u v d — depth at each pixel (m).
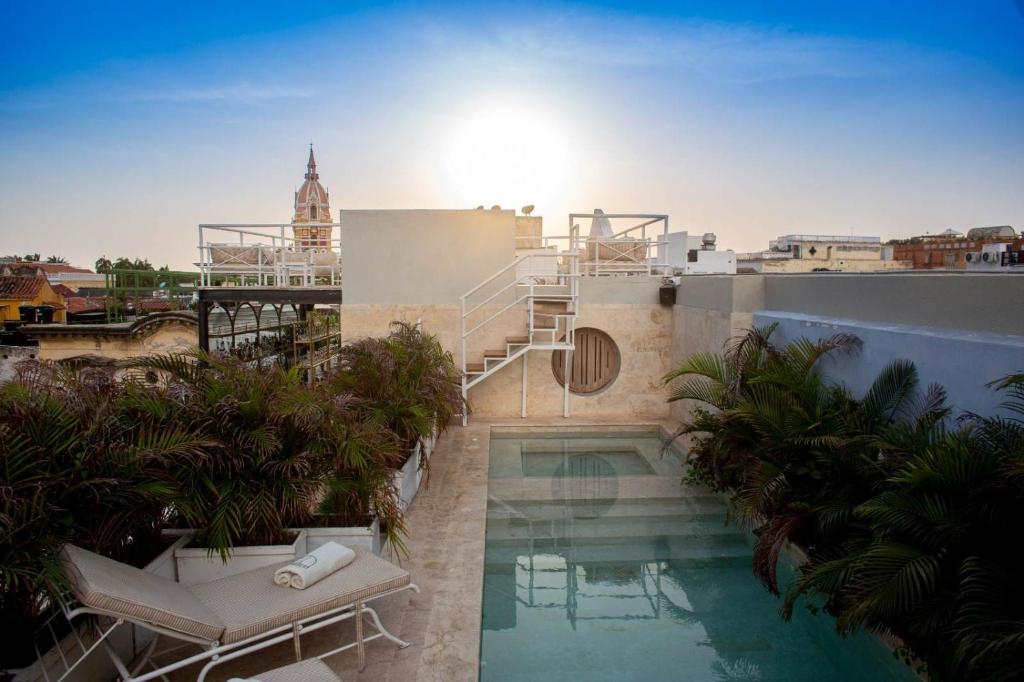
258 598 3.30
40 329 16.19
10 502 2.76
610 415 11.20
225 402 4.09
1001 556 3.41
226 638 3.01
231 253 12.40
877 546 3.54
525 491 7.44
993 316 4.66
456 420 10.59
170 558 3.89
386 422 6.35
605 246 13.14
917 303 5.43
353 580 3.52
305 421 4.30
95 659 3.17
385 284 10.94
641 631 4.35
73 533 3.18
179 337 16.50
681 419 10.32
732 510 6.49
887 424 4.87
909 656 3.61
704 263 21.56
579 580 5.15
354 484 4.64
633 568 5.39
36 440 3.15
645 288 11.09
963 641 2.87
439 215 10.87
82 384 3.83
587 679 3.75
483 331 10.99
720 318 8.48
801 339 6.60
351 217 10.85
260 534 4.20
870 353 5.54
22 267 41.50
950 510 3.48
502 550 5.77
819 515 4.62
